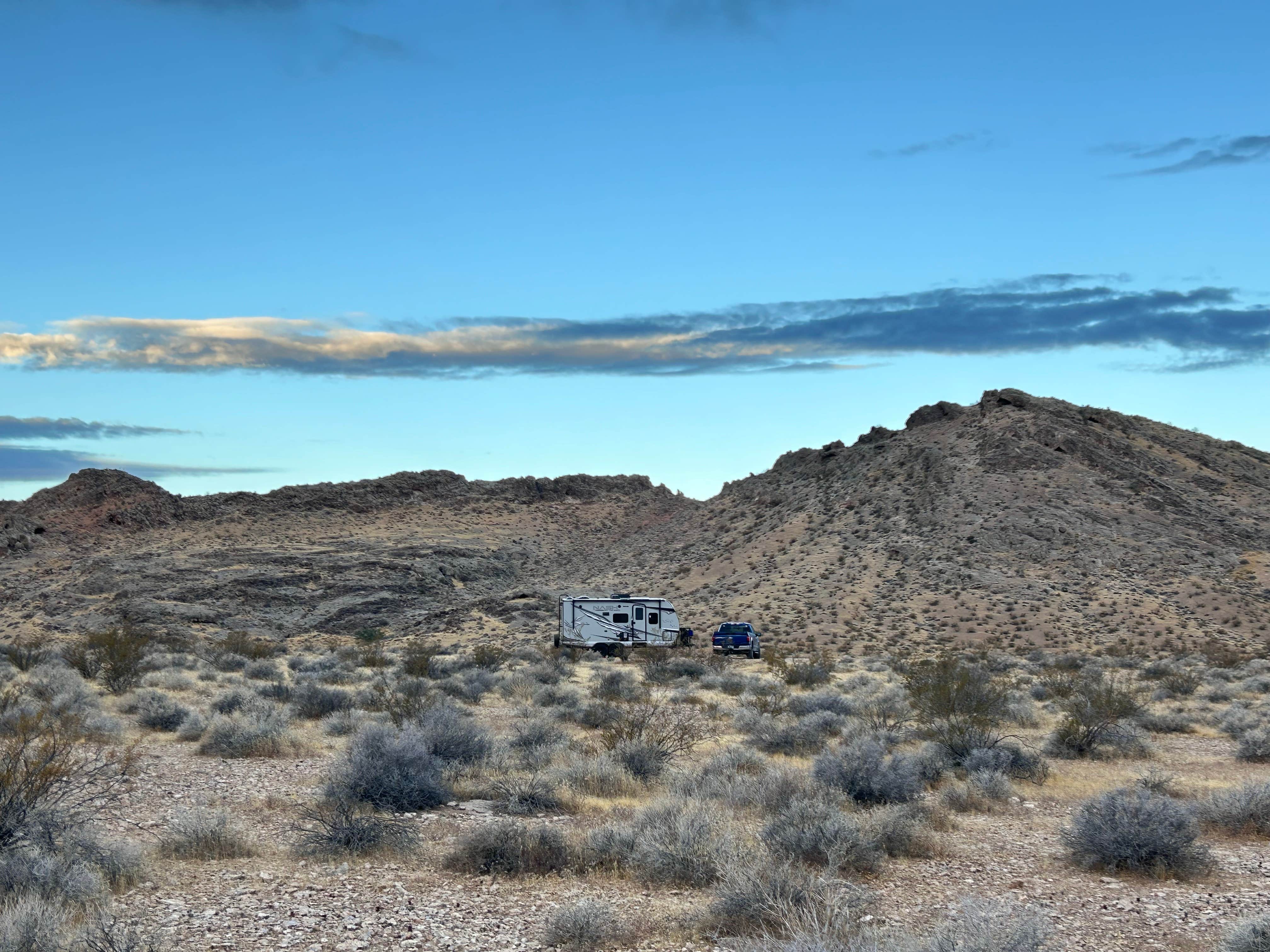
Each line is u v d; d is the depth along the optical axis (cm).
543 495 18600
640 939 912
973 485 10500
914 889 1112
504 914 977
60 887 917
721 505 14375
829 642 7338
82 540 14562
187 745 2127
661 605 5969
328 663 4788
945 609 8006
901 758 1669
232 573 11394
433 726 1888
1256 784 1564
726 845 1123
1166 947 921
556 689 3356
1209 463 11775
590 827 1369
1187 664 5594
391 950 862
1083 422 11962
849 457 13038
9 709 2220
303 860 1164
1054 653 6378
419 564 13138
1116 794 1285
